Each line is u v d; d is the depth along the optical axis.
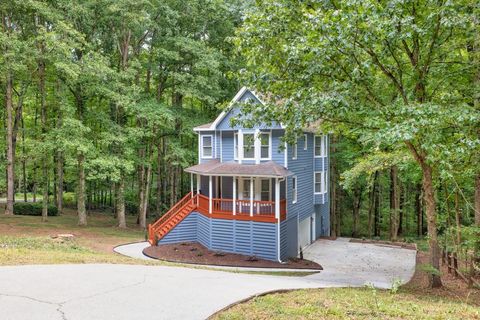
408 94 10.84
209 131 21.64
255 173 17.47
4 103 25.86
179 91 23.55
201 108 32.62
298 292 7.62
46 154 21.80
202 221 19.75
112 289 6.79
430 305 7.33
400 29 8.52
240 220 18.03
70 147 19.42
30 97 25.88
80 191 23.38
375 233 31.12
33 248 13.16
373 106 10.45
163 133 25.80
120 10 21.53
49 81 22.84
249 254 17.80
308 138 22.83
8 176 23.19
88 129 20.41
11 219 21.81
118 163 21.19
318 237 25.09
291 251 19.55
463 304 7.92
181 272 9.03
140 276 8.05
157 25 24.17
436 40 9.65
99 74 20.03
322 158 24.36
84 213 23.45
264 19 9.90
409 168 14.34
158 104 23.80
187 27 26.05
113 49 26.44
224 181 21.38
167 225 20.08
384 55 9.47
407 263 17.91
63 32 19.31
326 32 8.60
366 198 32.12
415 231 32.84
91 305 5.80
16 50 17.95
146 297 6.35
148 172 26.22
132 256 15.69
